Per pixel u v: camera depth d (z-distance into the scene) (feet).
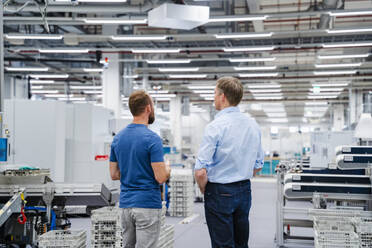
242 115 8.38
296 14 29.12
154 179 8.39
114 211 13.03
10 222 15.12
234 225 8.33
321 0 32.91
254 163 8.39
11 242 15.12
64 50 40.98
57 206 15.70
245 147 8.19
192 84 64.34
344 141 28.63
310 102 80.38
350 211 14.88
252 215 28.76
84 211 25.25
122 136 8.55
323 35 40.68
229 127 8.13
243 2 33.27
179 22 23.56
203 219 27.58
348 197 16.11
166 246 14.24
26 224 15.10
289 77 57.88
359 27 32.42
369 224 12.71
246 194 8.29
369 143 24.77
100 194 14.55
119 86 48.32
